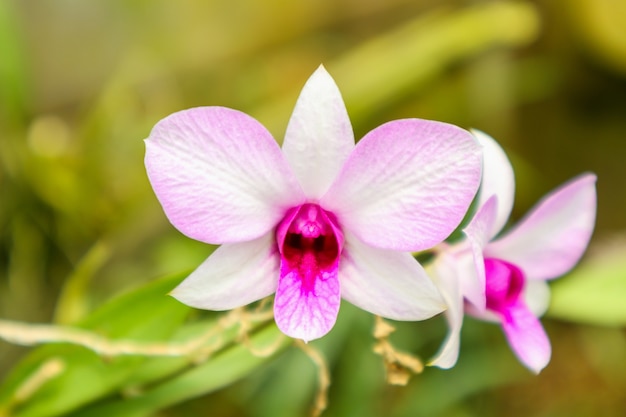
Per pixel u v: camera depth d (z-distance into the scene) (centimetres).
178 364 35
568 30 71
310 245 32
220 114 30
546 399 63
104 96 62
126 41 67
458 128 30
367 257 31
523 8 66
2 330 34
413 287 31
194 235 31
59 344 35
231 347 35
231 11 69
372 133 30
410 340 52
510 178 32
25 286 58
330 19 73
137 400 36
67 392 36
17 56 52
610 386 63
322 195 32
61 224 58
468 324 55
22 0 63
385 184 31
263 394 53
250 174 31
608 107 74
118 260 55
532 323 33
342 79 60
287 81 71
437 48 59
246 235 31
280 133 55
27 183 56
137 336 35
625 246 60
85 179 58
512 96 72
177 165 30
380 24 73
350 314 49
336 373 52
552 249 34
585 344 65
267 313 33
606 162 75
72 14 65
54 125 63
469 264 32
